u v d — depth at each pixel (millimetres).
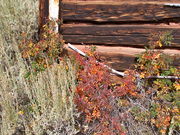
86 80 4219
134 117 4262
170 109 4191
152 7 4320
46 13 4836
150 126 4238
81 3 4484
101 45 4590
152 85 4410
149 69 4344
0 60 4750
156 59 4355
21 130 4090
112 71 4496
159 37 4316
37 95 4020
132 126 4180
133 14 4383
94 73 4293
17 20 5230
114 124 4047
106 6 4430
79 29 4562
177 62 4355
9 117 3930
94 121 4219
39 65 4688
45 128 3930
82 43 4613
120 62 4492
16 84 4379
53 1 4785
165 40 4312
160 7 4301
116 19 4441
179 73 4301
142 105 4320
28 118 4098
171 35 4320
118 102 4270
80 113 4109
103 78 4293
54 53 4703
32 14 5379
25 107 4199
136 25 4418
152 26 4371
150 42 4355
